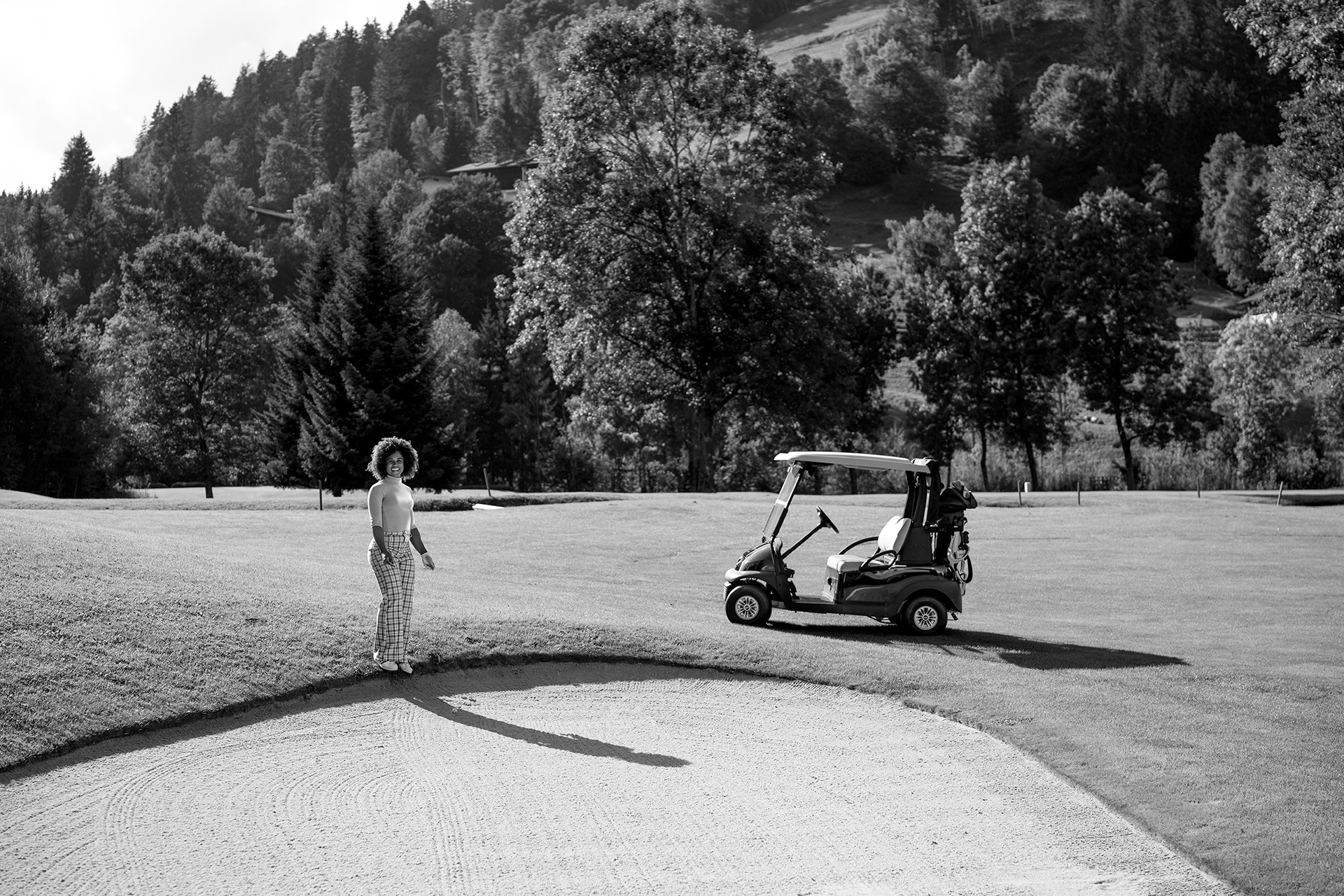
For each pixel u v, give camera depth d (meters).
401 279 50.72
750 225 46.91
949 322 62.50
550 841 7.44
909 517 15.23
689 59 48.12
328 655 11.21
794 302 47.44
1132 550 25.95
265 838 7.40
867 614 14.91
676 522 29.48
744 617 15.16
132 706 9.56
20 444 57.50
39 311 61.22
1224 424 62.56
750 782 8.76
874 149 149.62
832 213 142.00
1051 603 18.72
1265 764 8.95
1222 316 104.06
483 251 129.12
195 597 12.09
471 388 77.50
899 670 12.12
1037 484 60.91
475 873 6.90
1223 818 7.79
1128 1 170.75
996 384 60.62
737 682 11.82
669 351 48.28
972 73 166.00
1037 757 9.38
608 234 47.50
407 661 11.15
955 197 143.25
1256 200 107.81
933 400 63.12
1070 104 143.00
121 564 12.95
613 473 72.62
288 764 8.86
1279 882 6.79
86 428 59.00
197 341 72.69
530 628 12.80
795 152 49.22
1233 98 133.62
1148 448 65.38
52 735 8.91
